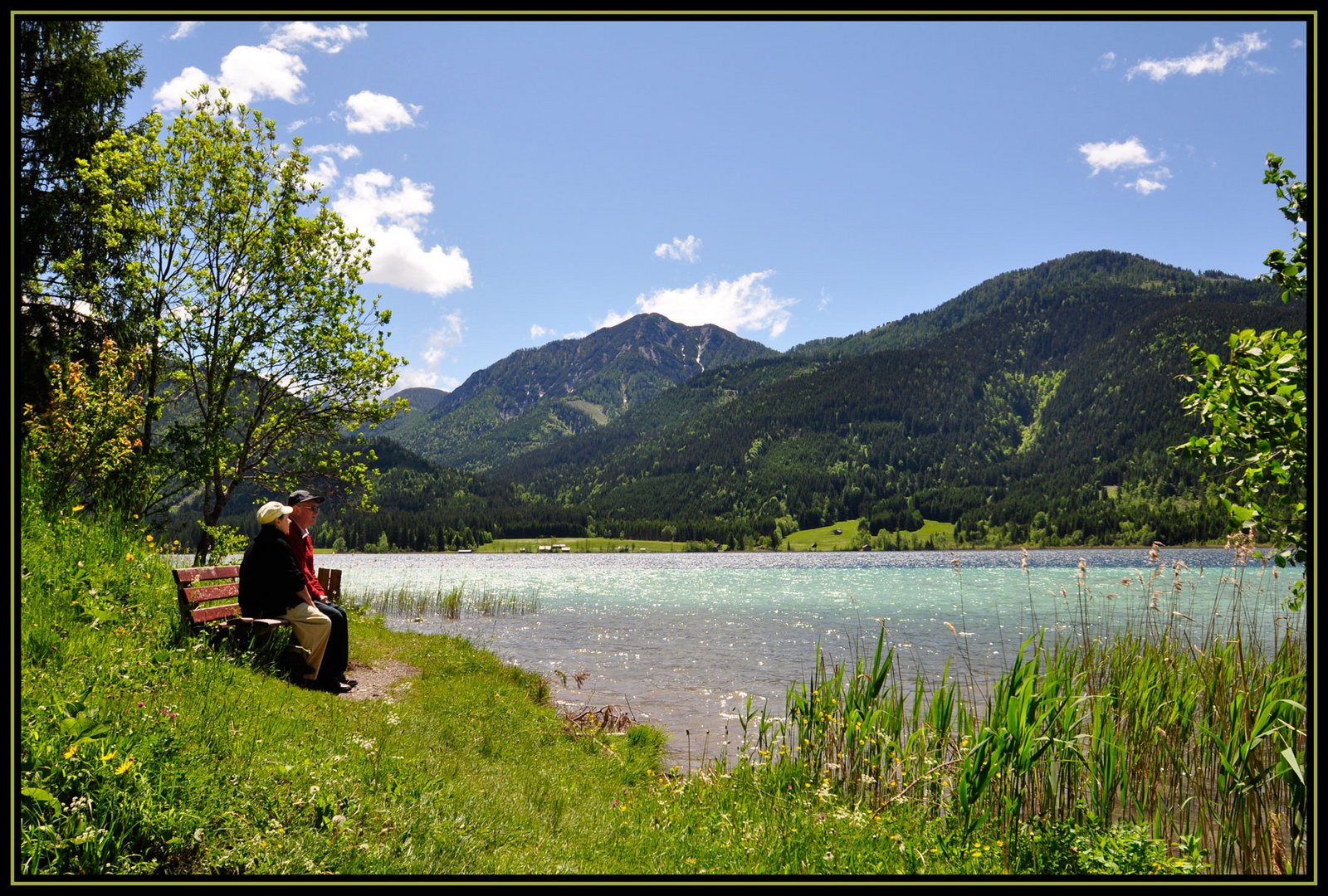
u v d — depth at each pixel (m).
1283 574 29.23
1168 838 7.79
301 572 9.73
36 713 5.01
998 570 82.31
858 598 47.78
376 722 8.36
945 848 6.71
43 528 9.78
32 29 19.09
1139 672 11.52
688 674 20.70
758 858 6.17
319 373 20.80
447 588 58.91
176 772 5.07
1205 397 7.88
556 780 8.82
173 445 18.09
